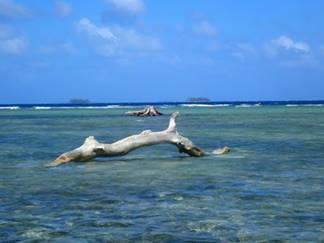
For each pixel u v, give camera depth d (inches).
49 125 2361.0
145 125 2258.9
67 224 411.8
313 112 4128.9
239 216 434.6
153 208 468.8
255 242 357.4
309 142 1237.1
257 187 578.9
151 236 374.6
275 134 1551.4
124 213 449.4
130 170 747.4
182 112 4566.9
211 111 4837.6
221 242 357.7
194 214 443.2
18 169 770.2
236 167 769.6
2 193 550.3
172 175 685.9
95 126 2213.3
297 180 631.8
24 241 364.5
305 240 361.1
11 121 2891.2
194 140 1347.2
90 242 361.1
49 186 597.6
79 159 851.4
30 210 464.1
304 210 457.1
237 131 1733.5
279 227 397.1
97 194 540.7
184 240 363.3
